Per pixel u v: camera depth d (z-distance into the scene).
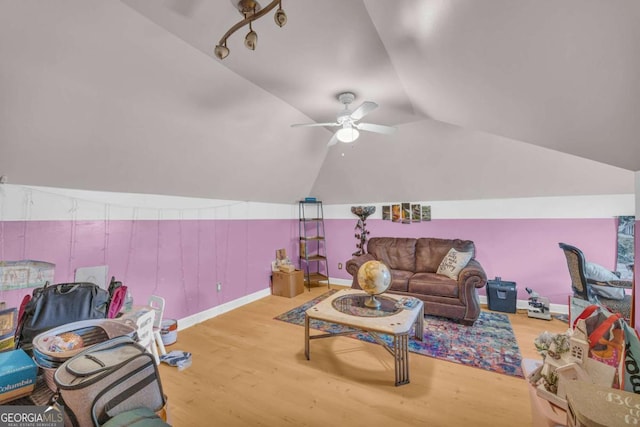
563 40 0.87
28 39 1.41
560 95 1.17
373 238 4.70
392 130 2.54
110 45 1.60
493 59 1.19
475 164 3.65
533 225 3.84
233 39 1.71
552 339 1.29
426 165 3.91
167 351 2.68
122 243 2.72
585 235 3.56
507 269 3.99
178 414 1.84
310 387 2.12
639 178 1.51
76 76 1.66
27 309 1.53
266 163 3.61
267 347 2.76
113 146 2.19
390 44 1.62
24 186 2.11
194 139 2.59
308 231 5.59
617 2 0.64
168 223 3.13
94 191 2.51
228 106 2.45
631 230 3.34
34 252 2.16
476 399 1.97
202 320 3.47
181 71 1.94
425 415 1.82
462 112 2.12
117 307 1.84
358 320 2.23
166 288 3.11
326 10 1.43
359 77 2.16
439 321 3.37
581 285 2.86
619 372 1.06
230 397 2.01
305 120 3.14
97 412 0.86
